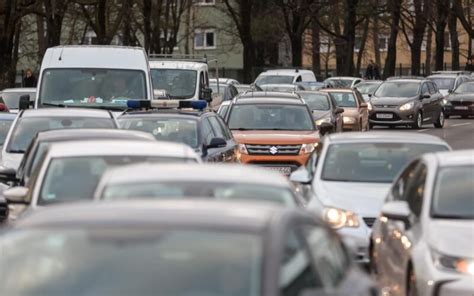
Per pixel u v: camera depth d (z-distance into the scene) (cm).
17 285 1109
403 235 2220
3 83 9075
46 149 2628
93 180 2353
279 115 5069
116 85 5059
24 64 15538
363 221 2728
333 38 16075
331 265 1327
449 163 2289
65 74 5069
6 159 3719
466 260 1994
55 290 1088
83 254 1122
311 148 4788
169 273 1093
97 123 3903
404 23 16612
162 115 4069
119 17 11638
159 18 12575
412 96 9294
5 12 9006
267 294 1076
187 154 2419
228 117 5066
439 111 9650
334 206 2755
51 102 5012
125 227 1155
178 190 1723
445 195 2198
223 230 1153
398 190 2512
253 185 1791
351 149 3073
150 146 2466
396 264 2258
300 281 1175
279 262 1118
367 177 2953
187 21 15862
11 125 4275
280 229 1174
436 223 2125
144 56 5175
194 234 1143
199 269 1098
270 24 15425
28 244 1162
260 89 8775
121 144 2473
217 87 8250
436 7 16162
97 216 1191
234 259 1112
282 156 4778
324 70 19775
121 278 1090
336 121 6756
